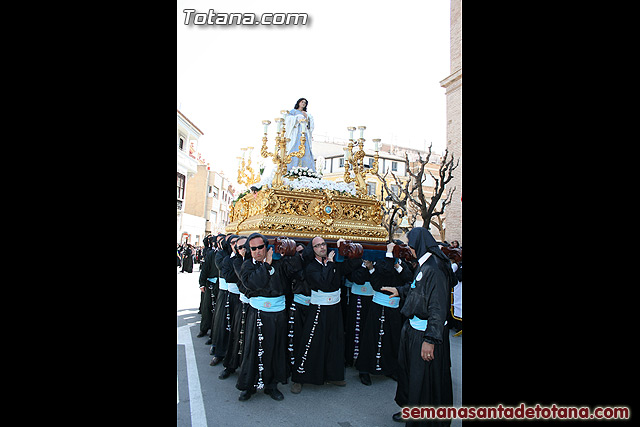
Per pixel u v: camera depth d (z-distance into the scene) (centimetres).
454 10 1817
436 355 339
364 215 636
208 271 694
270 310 437
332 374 470
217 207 4100
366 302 552
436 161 2941
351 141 679
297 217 578
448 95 1858
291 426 372
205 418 384
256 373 429
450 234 1806
